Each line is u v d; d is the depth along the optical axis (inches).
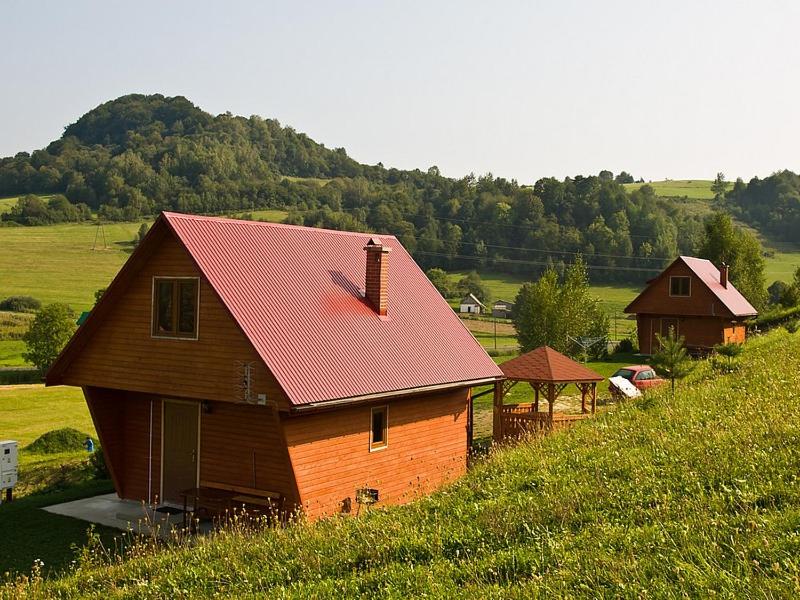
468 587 336.5
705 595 283.6
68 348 768.9
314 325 740.7
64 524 701.3
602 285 4458.7
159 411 779.4
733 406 619.8
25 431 1438.2
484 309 3843.5
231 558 454.6
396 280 944.3
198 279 706.2
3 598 448.5
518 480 504.1
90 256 4763.8
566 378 968.9
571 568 333.1
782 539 319.0
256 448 706.8
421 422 838.5
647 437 555.8
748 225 6412.4
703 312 2037.4
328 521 521.7
